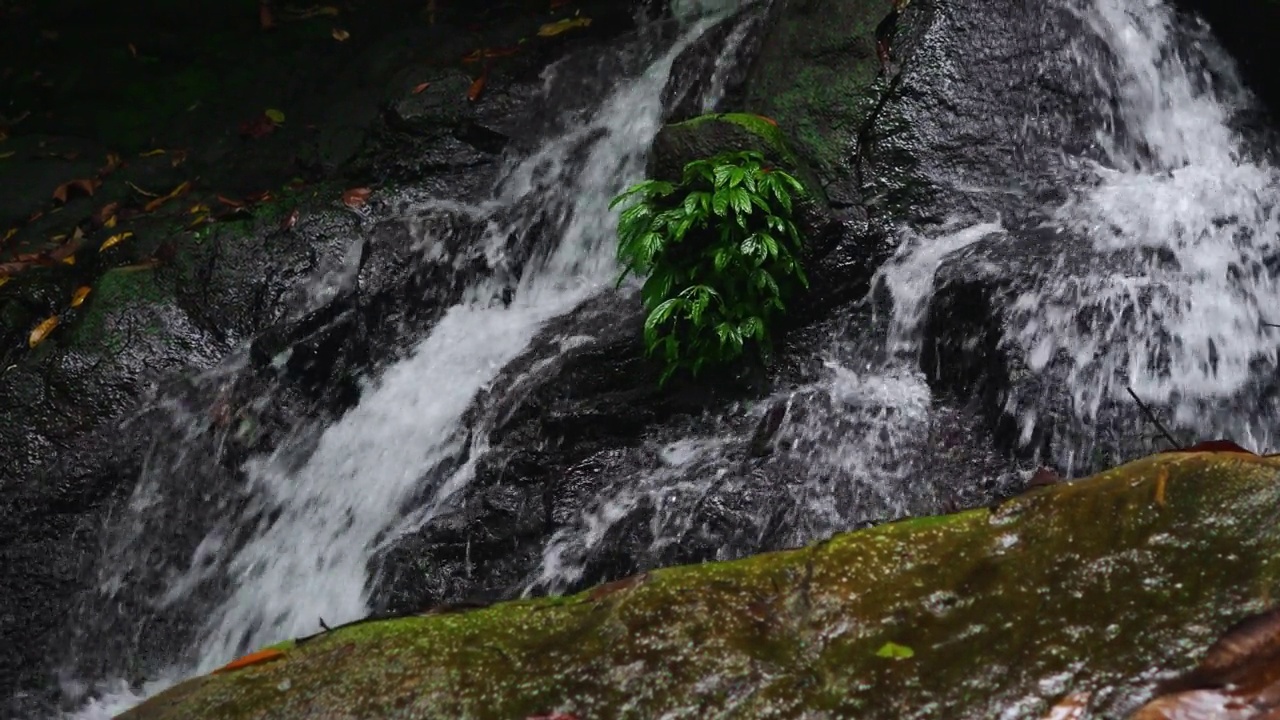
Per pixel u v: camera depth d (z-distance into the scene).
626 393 5.07
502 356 5.56
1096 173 5.40
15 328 6.37
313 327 6.01
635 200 6.14
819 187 5.32
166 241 6.45
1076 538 2.03
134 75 8.40
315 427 5.81
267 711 2.12
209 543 5.69
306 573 5.45
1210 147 5.73
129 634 5.55
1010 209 5.24
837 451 4.64
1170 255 4.77
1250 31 5.78
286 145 7.34
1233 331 4.66
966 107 5.50
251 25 8.63
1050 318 4.61
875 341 5.01
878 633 1.99
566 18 7.79
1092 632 1.89
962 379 4.73
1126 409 4.49
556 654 2.10
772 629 2.05
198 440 5.84
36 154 7.75
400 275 6.00
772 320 5.07
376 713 2.07
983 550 2.08
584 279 6.18
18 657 5.44
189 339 6.08
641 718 1.96
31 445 5.79
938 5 5.70
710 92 6.28
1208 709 1.72
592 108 6.78
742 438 4.82
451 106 6.96
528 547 4.84
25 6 8.82
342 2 8.64
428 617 2.32
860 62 5.64
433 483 5.32
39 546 5.64
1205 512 1.99
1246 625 1.81
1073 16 5.75
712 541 4.49
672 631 2.07
